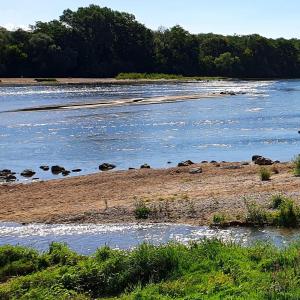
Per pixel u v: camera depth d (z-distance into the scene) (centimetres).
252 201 1875
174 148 3497
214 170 2567
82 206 1975
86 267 1115
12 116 5231
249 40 16325
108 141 3806
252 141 3722
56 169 2859
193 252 1156
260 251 1160
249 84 11056
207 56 15150
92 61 13312
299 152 3262
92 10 14325
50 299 977
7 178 2650
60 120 4928
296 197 1881
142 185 2294
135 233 1639
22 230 1717
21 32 12794
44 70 12388
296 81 12962
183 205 1889
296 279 980
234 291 935
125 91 8438
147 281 1066
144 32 14612
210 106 6122
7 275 1173
